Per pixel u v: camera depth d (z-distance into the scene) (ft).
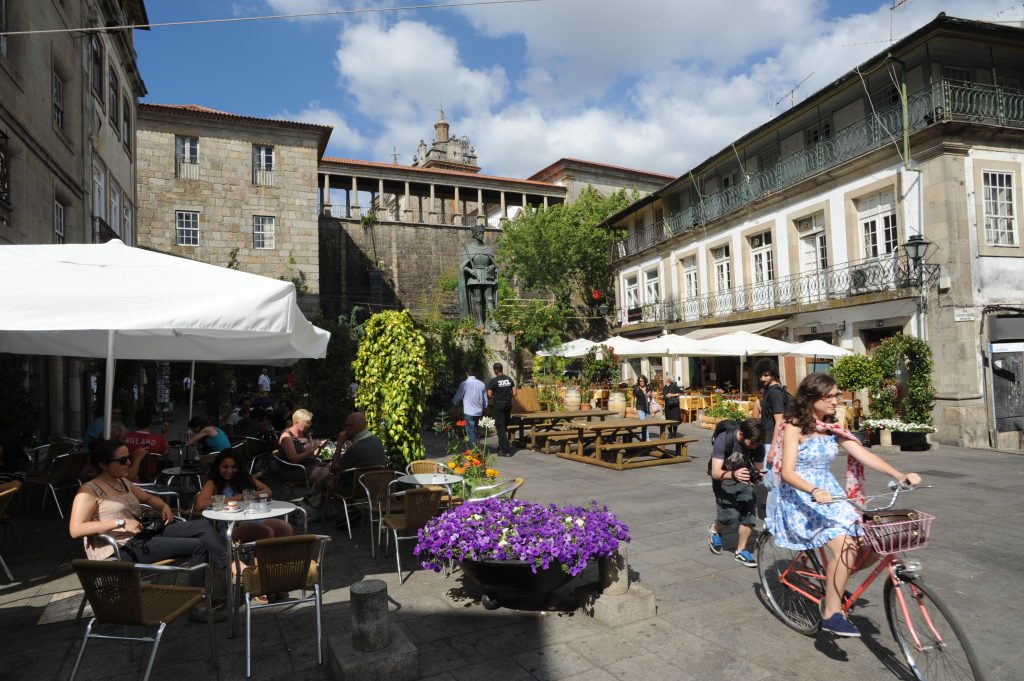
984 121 47.93
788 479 12.05
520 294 129.39
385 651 11.68
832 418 13.08
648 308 94.53
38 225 39.60
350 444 22.97
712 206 80.12
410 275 134.51
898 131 51.88
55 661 12.55
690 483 30.63
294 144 104.88
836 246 58.44
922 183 48.75
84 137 49.19
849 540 11.73
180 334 23.03
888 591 11.71
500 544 13.78
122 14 59.93
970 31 48.60
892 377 45.60
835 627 12.03
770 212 67.92
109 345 17.08
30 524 24.25
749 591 15.92
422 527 17.57
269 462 34.30
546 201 150.92
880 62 52.85
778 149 71.15
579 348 65.41
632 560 18.53
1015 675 11.39
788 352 50.67
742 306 72.54
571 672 11.82
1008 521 22.67
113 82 61.57
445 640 13.30
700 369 81.76
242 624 14.26
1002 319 46.52
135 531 14.70
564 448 41.57
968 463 37.01
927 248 47.93
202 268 15.79
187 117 98.68
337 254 128.57
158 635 10.76
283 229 103.30
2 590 16.78
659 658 12.32
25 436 30.37
